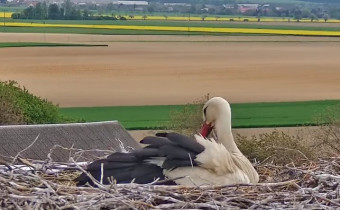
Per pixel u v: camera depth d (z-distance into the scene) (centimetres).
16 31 9625
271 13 19012
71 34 9262
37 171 813
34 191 684
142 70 5181
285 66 5691
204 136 962
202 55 6494
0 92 2008
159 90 4231
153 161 786
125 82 4538
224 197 700
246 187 749
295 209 671
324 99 4084
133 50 6875
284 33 10631
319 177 763
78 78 4619
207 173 793
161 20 14588
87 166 802
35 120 2097
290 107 3778
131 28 11138
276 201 703
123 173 776
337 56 6662
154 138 811
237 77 4934
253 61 6034
